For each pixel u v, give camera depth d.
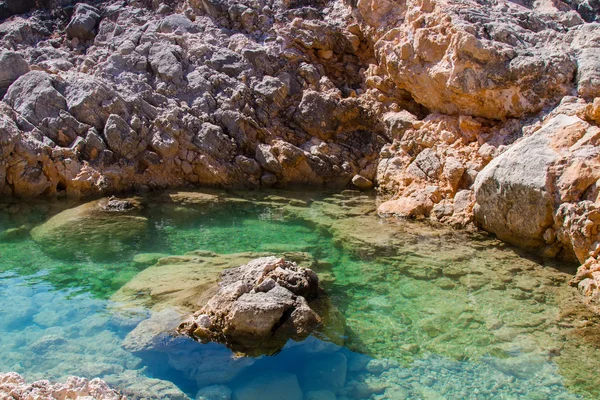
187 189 8.56
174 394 3.62
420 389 3.76
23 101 8.32
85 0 11.40
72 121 8.17
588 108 6.06
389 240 6.58
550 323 4.61
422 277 5.59
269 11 10.61
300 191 8.77
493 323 4.64
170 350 4.13
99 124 8.35
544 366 4.01
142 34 10.01
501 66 7.48
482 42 7.50
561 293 5.13
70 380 3.14
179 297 4.80
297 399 3.66
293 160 8.79
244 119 8.96
